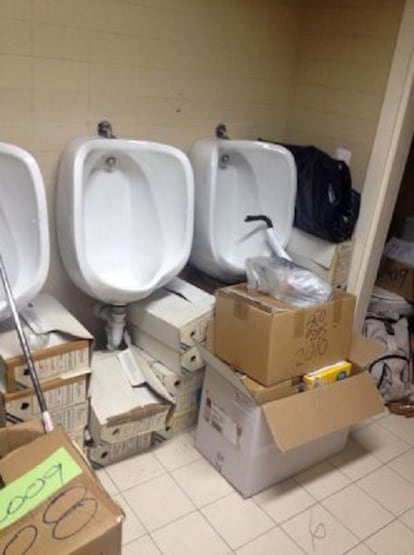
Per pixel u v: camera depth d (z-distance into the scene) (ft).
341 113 7.47
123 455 6.32
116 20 6.14
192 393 6.73
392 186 7.17
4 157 5.20
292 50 7.86
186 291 6.89
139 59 6.47
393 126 6.86
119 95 6.47
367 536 5.61
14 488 3.75
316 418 5.53
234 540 5.41
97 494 3.70
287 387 5.65
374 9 6.81
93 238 6.57
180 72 6.87
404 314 8.87
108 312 6.68
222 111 7.48
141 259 6.83
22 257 5.57
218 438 6.19
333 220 7.07
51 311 5.83
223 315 5.83
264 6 7.30
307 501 6.00
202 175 6.82
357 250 7.50
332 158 7.22
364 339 6.45
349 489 6.24
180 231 6.46
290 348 5.48
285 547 5.38
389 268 9.02
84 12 5.89
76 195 5.62
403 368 7.98
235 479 6.02
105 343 7.20
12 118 5.82
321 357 5.86
